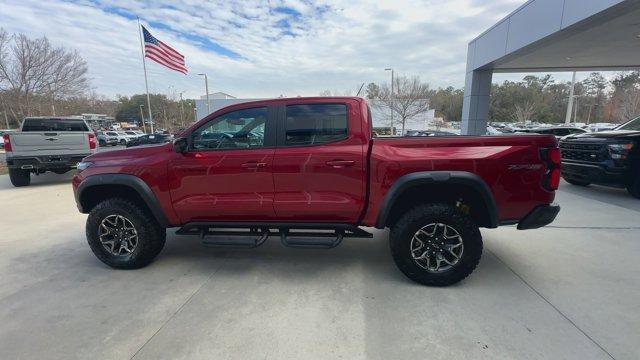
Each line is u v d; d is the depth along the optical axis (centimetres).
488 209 317
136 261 376
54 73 2511
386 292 322
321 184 337
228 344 250
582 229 493
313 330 265
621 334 254
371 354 237
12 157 864
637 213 574
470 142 317
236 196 351
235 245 356
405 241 324
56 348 249
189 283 346
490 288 325
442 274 324
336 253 422
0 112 3147
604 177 685
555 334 255
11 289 338
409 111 4262
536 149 312
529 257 397
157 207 363
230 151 349
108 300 315
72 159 930
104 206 370
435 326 267
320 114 341
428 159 318
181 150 351
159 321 280
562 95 7300
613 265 373
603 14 823
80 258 418
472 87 1591
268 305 302
